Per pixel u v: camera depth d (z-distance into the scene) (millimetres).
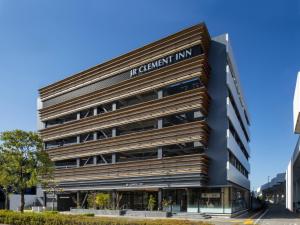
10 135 34375
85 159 54375
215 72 43094
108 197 47344
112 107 50844
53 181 52938
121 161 49219
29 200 60781
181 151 42562
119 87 49406
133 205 47688
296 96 36844
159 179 42719
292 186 73000
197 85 42281
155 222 19047
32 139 35469
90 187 51344
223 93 42094
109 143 49781
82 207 53000
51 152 58656
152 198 43469
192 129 40688
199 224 18297
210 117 42281
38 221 23844
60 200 58156
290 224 32406
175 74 43000
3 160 34344
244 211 54031
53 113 60688
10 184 34781
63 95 59969
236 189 50281
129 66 48875
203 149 41812
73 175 54250
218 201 40469
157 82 44781
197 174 39438
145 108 45688
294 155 59406
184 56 42781
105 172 49562
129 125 49188
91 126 53188
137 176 45156
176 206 42781
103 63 52469
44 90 63594
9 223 26031
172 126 42406
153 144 44156
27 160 34906
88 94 54000
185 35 42656
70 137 57688
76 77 57031
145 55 46781
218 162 40750
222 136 41125
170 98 43062
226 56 42812
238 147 52375
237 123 51750
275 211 63719
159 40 45031
